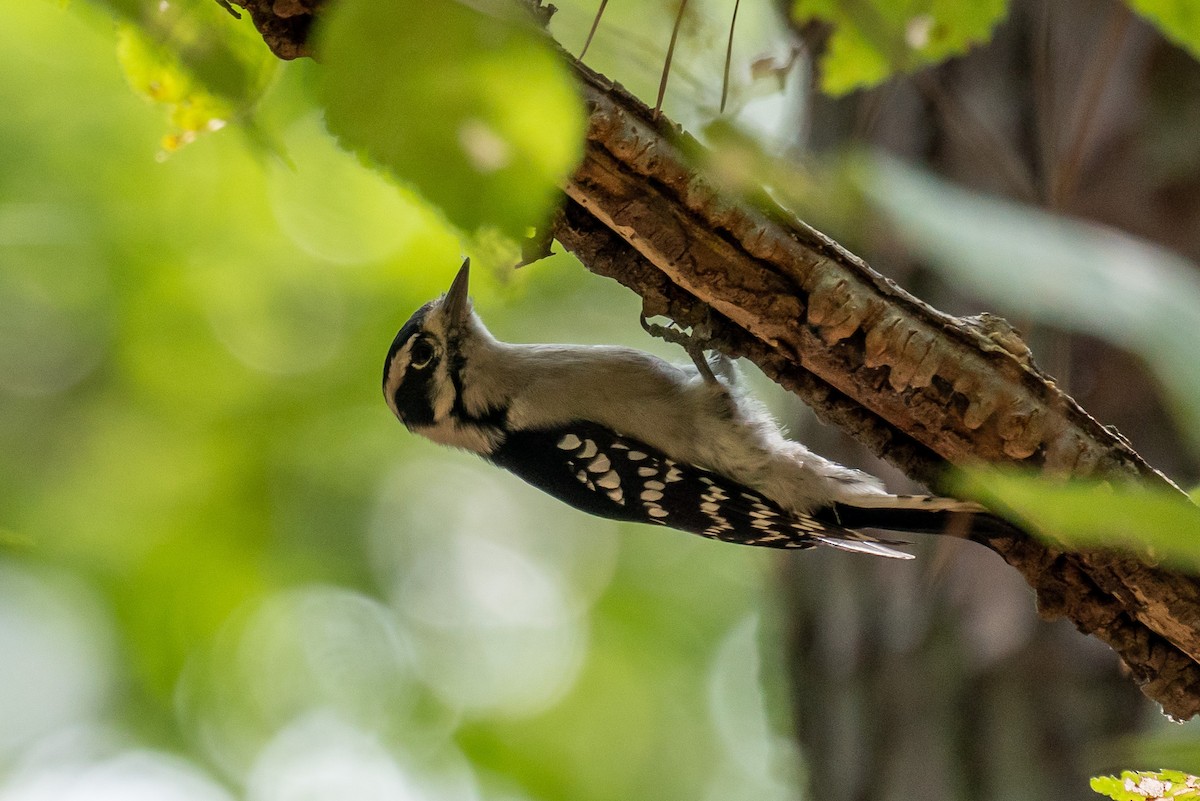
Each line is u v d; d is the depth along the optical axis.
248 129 4.27
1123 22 6.80
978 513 6.97
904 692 9.74
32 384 16.09
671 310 6.95
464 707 17.38
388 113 2.66
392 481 17.55
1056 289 2.67
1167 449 8.70
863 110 9.50
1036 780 8.96
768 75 6.32
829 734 10.24
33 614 15.88
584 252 6.79
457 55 2.62
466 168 2.68
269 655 16.59
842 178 3.02
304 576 16.52
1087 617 6.94
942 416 6.56
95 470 16.08
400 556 17.59
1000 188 9.10
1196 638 6.57
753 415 9.92
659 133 6.12
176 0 4.01
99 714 16.06
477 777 17.16
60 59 14.35
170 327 15.86
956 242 2.75
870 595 10.20
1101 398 8.93
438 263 15.45
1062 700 9.09
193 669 16.17
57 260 15.14
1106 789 5.21
